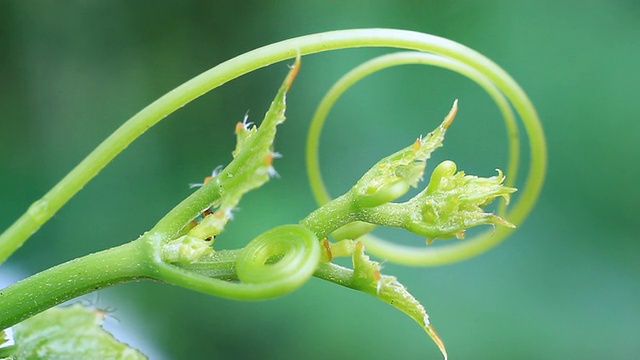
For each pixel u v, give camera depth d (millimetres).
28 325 241
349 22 692
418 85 598
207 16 716
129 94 687
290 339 454
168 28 710
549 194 543
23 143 628
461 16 648
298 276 207
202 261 216
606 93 585
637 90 583
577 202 538
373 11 677
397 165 218
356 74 271
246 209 542
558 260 507
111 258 215
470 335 467
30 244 485
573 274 500
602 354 464
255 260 210
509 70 616
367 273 217
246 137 215
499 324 473
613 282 495
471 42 639
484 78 260
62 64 677
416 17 661
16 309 216
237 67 222
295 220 546
